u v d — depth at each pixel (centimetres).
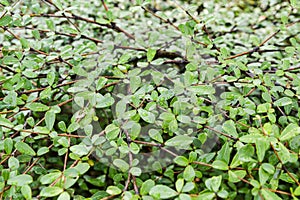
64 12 56
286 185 55
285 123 47
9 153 43
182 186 37
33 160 51
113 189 39
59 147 55
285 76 55
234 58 58
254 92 60
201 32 65
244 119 46
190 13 58
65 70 57
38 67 51
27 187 37
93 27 74
